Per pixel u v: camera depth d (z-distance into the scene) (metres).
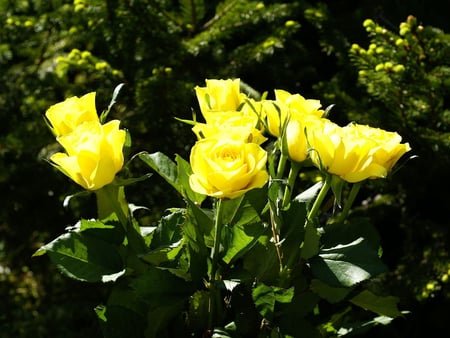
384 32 1.71
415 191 1.90
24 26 2.10
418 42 1.65
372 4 2.25
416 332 1.96
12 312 2.50
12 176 2.16
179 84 1.80
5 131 2.21
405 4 2.26
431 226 1.89
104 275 0.94
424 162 1.81
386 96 1.75
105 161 0.89
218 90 0.99
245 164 0.86
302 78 2.18
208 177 0.86
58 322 2.32
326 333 0.96
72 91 2.04
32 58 2.19
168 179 1.00
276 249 0.95
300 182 1.88
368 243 0.93
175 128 1.93
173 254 0.95
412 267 1.86
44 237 2.48
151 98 1.80
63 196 2.19
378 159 0.93
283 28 1.96
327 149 0.91
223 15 1.99
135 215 1.99
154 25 1.93
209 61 2.00
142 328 0.95
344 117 1.99
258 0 2.11
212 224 0.94
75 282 2.44
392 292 1.79
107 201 0.97
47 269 2.59
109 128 0.90
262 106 0.97
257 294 0.90
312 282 0.95
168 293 0.93
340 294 0.94
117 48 2.01
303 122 0.95
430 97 1.71
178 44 1.92
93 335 2.23
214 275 0.93
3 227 2.46
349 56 1.94
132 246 0.94
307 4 2.05
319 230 0.97
